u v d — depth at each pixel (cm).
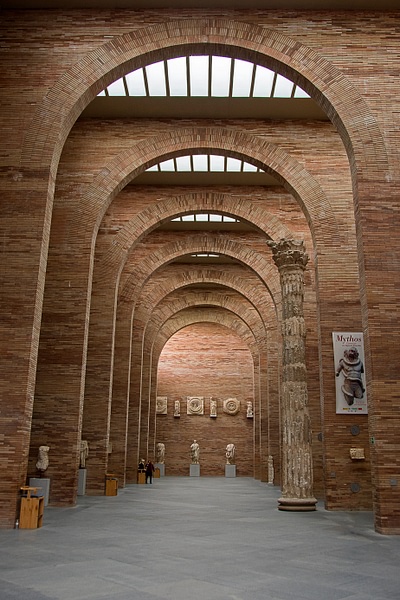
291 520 1420
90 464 2139
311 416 2223
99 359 2205
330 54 1523
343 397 1752
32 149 1458
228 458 4131
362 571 792
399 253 1347
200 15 1560
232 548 978
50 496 1675
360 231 1378
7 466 1239
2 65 1523
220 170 2348
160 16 1564
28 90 1506
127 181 2039
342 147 1983
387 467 1227
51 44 1541
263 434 3391
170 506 1762
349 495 1681
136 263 2841
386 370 1278
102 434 2152
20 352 1312
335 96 1495
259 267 2850
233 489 2658
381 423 1252
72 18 1562
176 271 3281
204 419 4269
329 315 1819
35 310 1343
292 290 1764
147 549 956
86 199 1947
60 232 1903
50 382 1753
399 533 1179
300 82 1555
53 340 1791
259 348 3519
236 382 4300
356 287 1834
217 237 2889
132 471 3038
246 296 3253
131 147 2008
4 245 1382
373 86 1494
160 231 2898
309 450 1678
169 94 1881
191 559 870
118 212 2425
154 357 3891
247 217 2447
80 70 1524
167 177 2409
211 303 3600
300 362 1712
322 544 1034
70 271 1862
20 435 1262
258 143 2008
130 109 1980
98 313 2267
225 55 1582
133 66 1576
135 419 3080
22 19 1558
